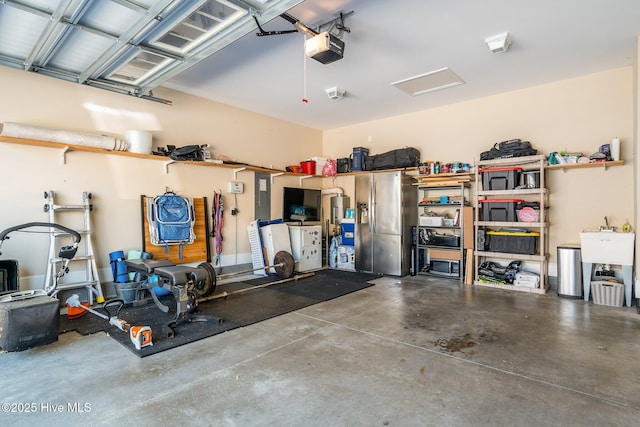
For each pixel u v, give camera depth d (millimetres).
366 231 6574
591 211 4844
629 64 4469
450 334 3289
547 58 4246
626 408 2057
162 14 2582
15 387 2326
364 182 6641
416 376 2465
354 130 7469
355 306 4266
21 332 2775
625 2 3045
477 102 5781
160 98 5027
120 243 4672
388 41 3766
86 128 4367
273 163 6812
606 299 4273
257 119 6516
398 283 5617
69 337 3221
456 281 5746
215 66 4375
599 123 4746
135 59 3469
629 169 4559
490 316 3840
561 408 2061
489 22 3389
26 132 3689
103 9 2539
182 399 2176
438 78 4867
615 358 2744
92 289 4180
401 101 5875
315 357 2787
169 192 5195
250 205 6375
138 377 2459
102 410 2055
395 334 3293
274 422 1941
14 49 3162
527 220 4977
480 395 2209
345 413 2023
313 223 7457
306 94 5477
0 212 3748
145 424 1921
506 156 5176
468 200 5918
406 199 6262
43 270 4004
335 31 3506
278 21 3316
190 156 5141
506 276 5230
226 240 5961
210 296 4512
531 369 2564
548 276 5176
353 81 4945
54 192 4113
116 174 4648
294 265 6070
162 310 3934
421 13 3211
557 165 4773
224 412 2035
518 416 1983
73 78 3832
